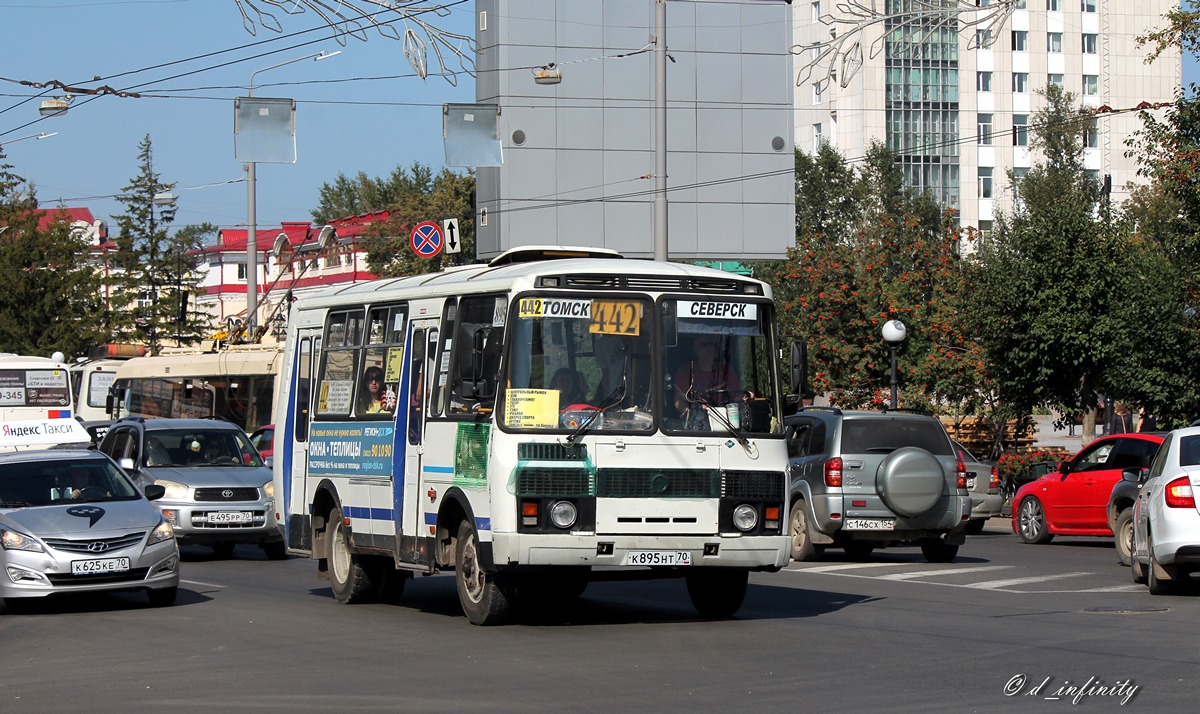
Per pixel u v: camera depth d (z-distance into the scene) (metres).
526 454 13.18
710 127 46.06
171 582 16.72
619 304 13.65
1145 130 27.72
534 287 13.48
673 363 13.67
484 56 44.88
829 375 38.59
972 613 14.84
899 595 16.92
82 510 16.64
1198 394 28.64
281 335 42.84
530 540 13.09
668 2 45.66
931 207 82.12
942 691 10.08
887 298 37.84
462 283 14.48
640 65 45.31
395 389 15.68
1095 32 98.19
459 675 11.19
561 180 44.78
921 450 21.19
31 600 17.41
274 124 25.78
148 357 44.16
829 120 93.56
